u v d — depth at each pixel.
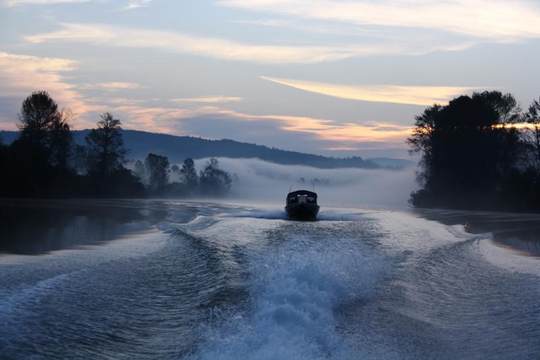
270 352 11.78
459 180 101.00
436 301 17.91
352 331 14.03
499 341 13.98
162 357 12.07
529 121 97.75
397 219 57.09
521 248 33.41
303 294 16.22
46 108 105.56
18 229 37.19
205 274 21.08
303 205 55.59
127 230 38.22
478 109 101.00
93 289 18.03
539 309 17.11
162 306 16.22
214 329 13.65
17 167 95.38
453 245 32.22
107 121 120.94
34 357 11.82
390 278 20.64
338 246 29.06
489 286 20.50
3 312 14.67
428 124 109.69
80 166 125.94
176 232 36.66
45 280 18.92
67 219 47.12
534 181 90.75
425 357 12.75
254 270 20.61
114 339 13.21
